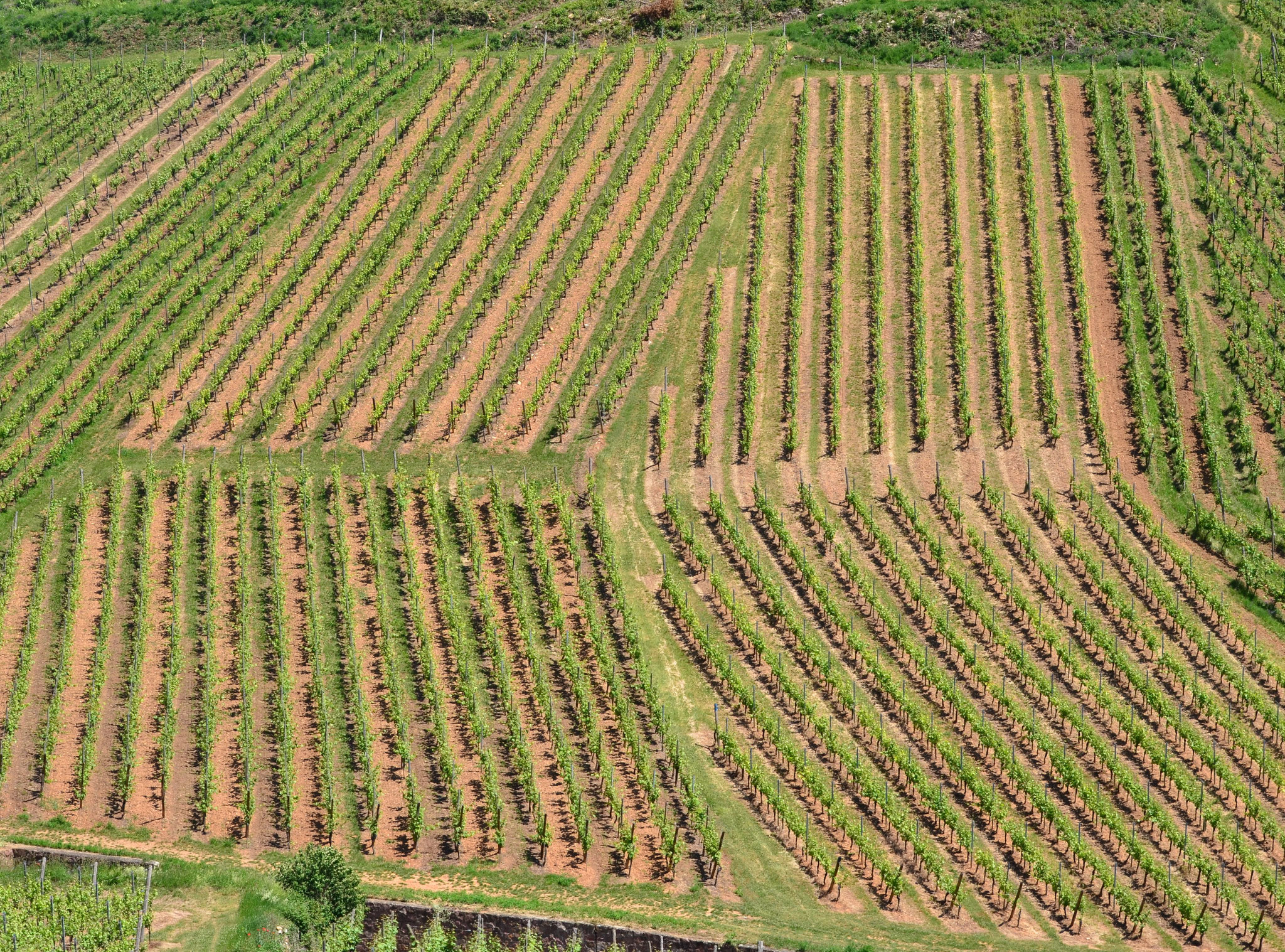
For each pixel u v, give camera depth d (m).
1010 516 80.62
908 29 117.50
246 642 75.69
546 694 71.62
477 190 106.25
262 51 124.75
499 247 101.50
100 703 74.50
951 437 85.88
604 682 73.12
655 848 65.19
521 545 81.44
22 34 132.75
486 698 72.88
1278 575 76.00
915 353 90.69
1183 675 70.56
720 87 113.44
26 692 74.94
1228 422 84.50
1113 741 68.75
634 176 106.25
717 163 106.81
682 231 101.50
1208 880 61.25
